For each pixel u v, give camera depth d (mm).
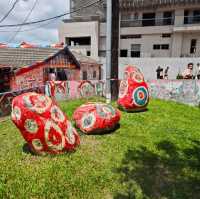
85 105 7461
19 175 4488
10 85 14211
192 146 6355
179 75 21156
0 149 5824
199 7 29359
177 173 4812
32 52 17438
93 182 4328
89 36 32750
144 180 4508
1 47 17359
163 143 6441
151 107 11148
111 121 7000
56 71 16609
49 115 5254
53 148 5293
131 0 31141
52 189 4070
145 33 31281
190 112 11078
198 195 4109
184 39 30438
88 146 6012
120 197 3975
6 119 8703
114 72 11586
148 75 24500
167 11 30938
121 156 5508
